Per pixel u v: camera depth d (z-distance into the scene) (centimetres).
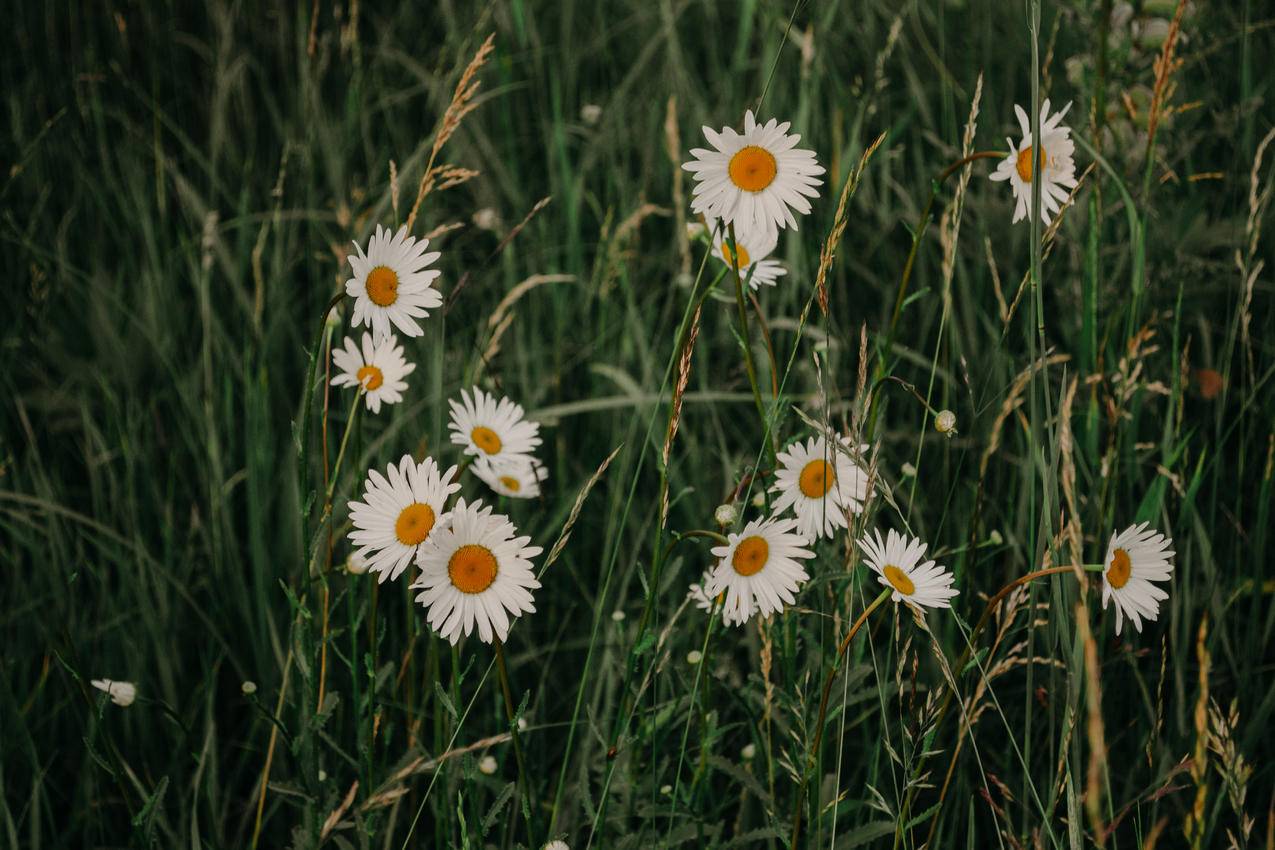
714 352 104
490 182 121
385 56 136
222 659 90
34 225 112
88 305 109
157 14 143
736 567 65
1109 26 98
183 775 84
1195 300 97
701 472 91
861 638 71
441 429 96
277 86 141
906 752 66
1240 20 114
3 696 82
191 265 108
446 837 75
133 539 92
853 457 65
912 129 121
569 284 111
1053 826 73
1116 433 84
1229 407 93
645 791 76
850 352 100
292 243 114
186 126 136
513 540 62
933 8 132
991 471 90
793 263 101
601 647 85
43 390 102
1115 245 98
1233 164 100
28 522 88
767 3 129
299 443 67
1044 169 68
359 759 71
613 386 102
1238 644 83
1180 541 84
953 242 71
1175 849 77
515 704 84
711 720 73
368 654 69
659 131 125
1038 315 66
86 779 79
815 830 69
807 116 108
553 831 69
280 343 105
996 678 82
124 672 86
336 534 84
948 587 64
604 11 151
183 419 101
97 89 136
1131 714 82
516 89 136
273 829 83
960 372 94
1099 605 79
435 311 104
